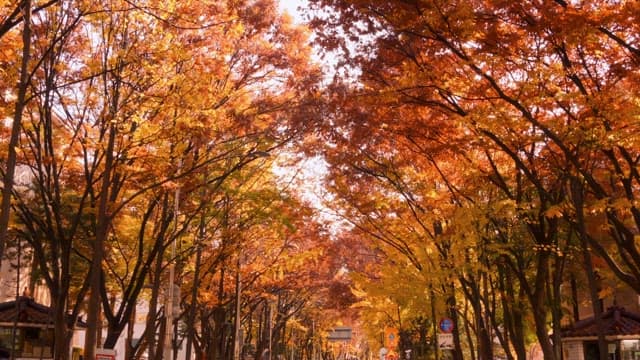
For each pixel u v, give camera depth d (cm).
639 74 1250
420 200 1942
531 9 1210
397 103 1438
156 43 1534
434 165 1769
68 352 1764
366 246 3006
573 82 1357
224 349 3903
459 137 1555
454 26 1184
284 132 1759
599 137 1205
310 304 5962
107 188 1545
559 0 1188
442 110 1452
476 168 1579
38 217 1888
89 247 2203
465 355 3884
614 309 2470
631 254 1484
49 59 1561
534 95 1244
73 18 1557
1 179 1720
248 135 1752
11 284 3547
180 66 1605
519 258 1736
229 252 2403
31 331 2722
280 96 1827
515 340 1878
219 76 1691
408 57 1365
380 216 2066
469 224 1678
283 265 2928
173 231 2027
